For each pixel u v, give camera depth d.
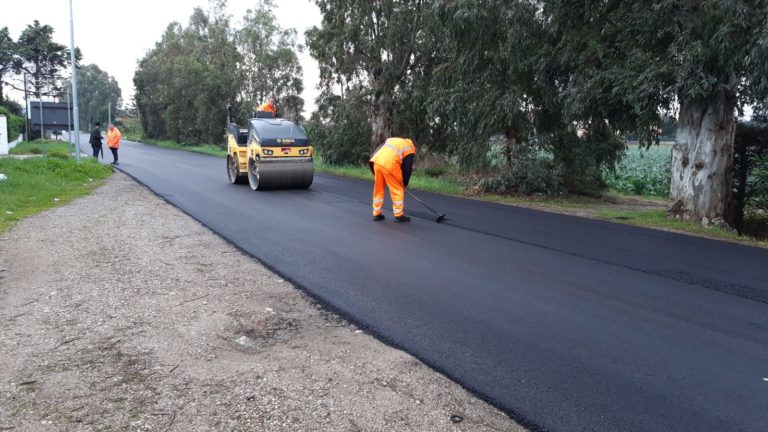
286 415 2.99
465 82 15.19
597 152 15.48
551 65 12.84
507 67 14.52
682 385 3.44
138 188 13.70
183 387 3.31
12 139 32.38
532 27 12.98
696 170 11.11
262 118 14.59
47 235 7.65
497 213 10.89
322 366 3.64
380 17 20.75
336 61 21.88
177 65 44.50
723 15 8.83
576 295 5.29
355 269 6.09
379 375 3.52
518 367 3.66
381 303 4.95
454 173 20.67
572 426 2.94
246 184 14.98
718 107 10.89
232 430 2.84
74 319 4.43
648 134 13.23
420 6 19.67
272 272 5.96
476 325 4.43
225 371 3.53
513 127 15.30
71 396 3.18
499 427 2.92
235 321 4.46
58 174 14.74
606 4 11.61
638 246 7.82
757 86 8.95
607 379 3.51
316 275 5.82
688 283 5.83
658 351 3.97
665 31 10.20
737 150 13.23
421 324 4.44
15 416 2.96
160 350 3.85
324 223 9.00
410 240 7.78
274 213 9.94
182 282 5.51
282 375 3.49
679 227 10.06
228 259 6.49
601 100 11.59
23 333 4.14
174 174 17.72
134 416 2.97
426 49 19.67
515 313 4.73
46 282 5.44
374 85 21.39
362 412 3.04
